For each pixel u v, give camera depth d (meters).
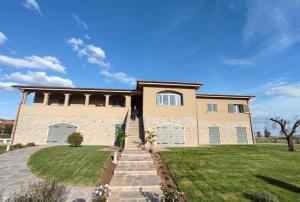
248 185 7.89
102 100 25.33
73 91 23.12
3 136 37.88
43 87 22.31
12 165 11.33
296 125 17.41
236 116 26.59
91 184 8.34
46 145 20.67
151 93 22.48
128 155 12.95
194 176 9.02
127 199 6.80
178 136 21.58
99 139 22.00
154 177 9.09
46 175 9.37
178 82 22.53
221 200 6.48
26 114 21.84
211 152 14.99
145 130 20.52
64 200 6.68
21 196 5.64
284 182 8.25
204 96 26.23
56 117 22.17
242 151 15.81
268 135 41.62
